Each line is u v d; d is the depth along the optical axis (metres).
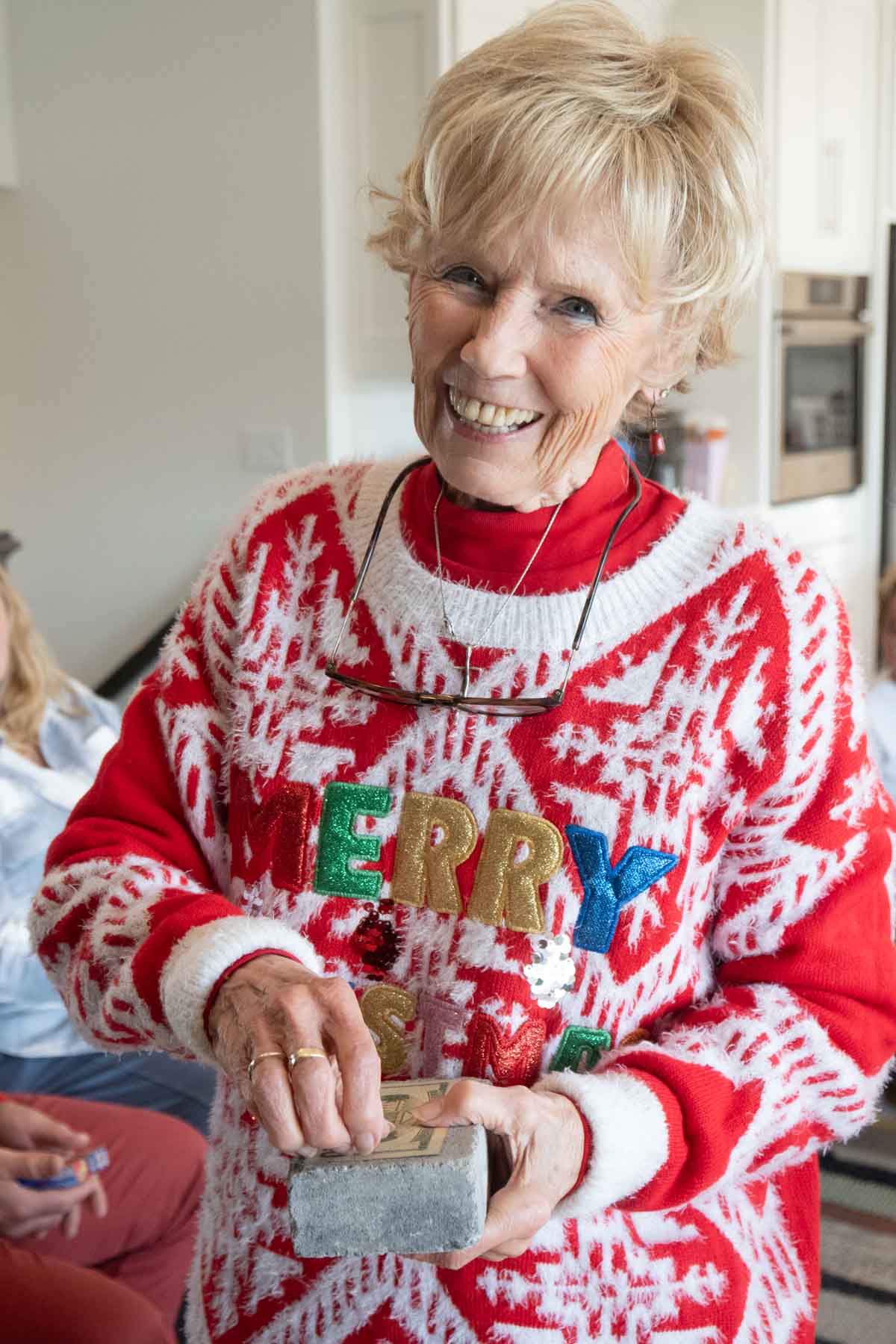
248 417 3.44
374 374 3.41
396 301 3.30
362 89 3.23
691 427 3.85
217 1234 0.86
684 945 0.83
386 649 0.85
